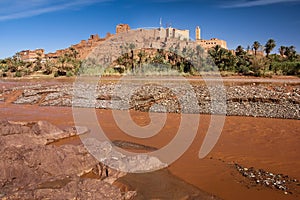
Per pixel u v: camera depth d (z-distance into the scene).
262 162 11.07
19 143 11.83
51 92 35.44
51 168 8.97
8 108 27.22
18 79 57.81
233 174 9.79
